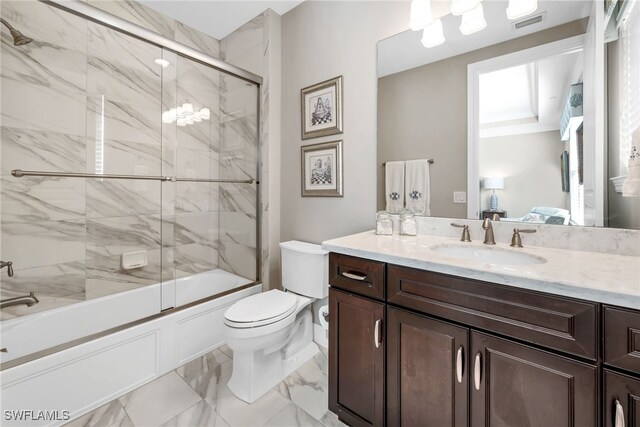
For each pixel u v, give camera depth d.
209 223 2.56
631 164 1.00
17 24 1.61
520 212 1.29
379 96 1.72
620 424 0.70
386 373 1.13
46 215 1.74
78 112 1.84
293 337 1.84
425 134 1.56
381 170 1.73
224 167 2.56
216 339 1.99
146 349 1.62
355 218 1.86
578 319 0.75
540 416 0.81
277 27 2.26
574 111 1.15
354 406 1.24
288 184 2.28
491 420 0.90
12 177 1.62
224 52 2.62
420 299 1.04
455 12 1.30
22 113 1.64
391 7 1.66
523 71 1.27
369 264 1.18
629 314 0.69
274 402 1.47
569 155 1.17
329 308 1.34
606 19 1.08
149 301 2.03
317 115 2.03
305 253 1.88
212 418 1.36
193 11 2.24
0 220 1.59
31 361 1.25
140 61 2.08
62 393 1.32
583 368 0.74
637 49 1.02
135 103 2.08
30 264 1.68
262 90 2.26
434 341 1.00
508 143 1.31
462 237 1.39
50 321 1.66
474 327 0.92
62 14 1.74
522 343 0.84
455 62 1.45
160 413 1.38
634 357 0.68
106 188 1.97
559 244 1.20
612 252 1.09
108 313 1.88
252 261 2.38
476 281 0.91
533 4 1.19
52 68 1.73
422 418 1.05
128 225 2.07
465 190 1.44
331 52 1.94
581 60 1.14
